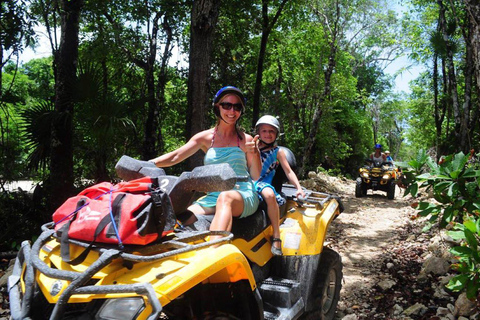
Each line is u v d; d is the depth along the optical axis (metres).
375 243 8.20
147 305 2.09
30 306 2.25
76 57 8.20
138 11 13.84
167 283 2.23
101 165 10.76
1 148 9.02
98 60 13.93
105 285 2.11
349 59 28.28
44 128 8.59
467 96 11.95
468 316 4.22
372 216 11.46
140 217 2.36
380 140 54.47
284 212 4.18
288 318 3.29
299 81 24.48
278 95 22.72
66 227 2.51
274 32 17.77
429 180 4.41
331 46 19.44
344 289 5.55
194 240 2.63
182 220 3.10
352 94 28.98
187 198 2.97
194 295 2.92
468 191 4.06
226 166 2.82
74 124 8.98
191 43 8.86
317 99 24.19
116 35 14.02
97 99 8.05
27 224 7.95
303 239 3.95
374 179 15.70
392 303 4.94
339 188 19.64
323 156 28.73
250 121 19.95
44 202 8.61
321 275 4.11
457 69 19.12
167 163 3.56
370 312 4.75
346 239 8.57
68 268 2.42
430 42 14.80
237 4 14.52
